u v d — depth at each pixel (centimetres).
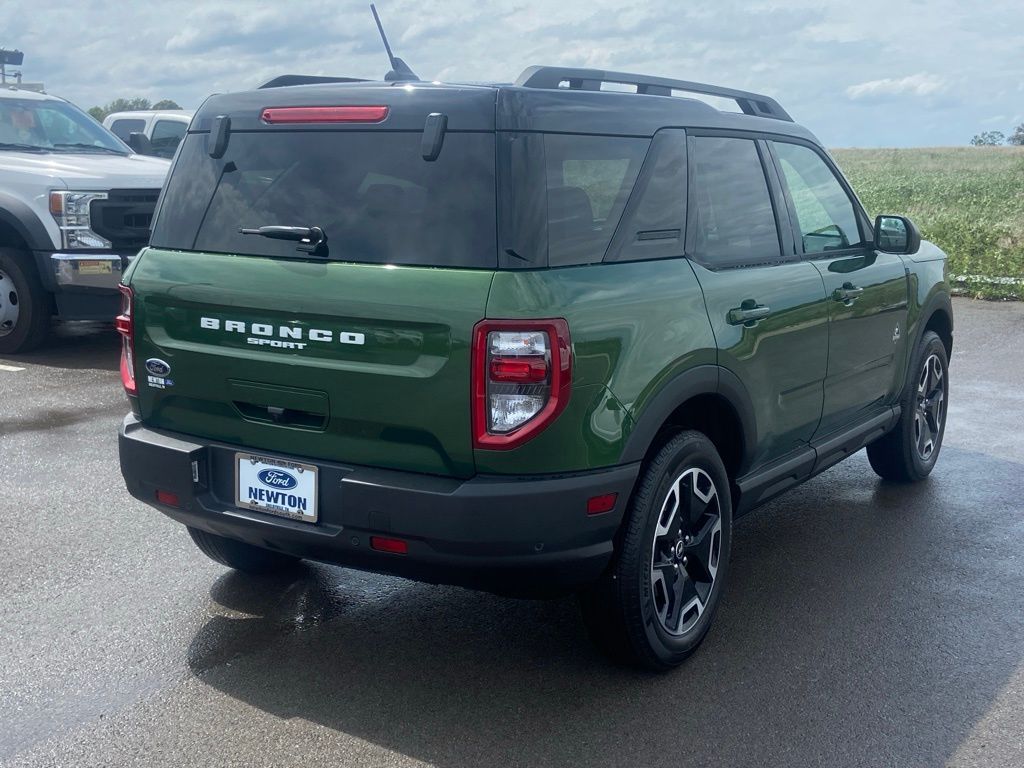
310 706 353
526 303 317
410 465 333
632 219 365
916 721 349
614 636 366
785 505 577
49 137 1016
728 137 430
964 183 4216
